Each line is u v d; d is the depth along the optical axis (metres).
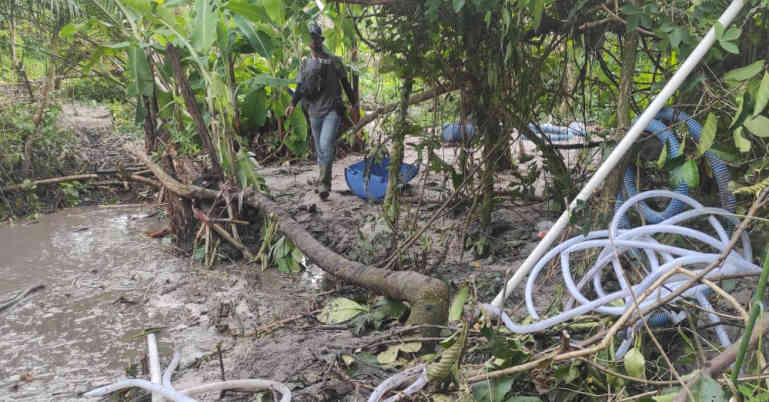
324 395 2.48
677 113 2.86
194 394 2.61
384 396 2.27
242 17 5.22
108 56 6.80
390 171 4.31
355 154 8.61
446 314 2.86
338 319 3.26
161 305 3.71
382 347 2.83
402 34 3.82
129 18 4.97
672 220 2.57
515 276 2.58
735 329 2.54
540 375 2.19
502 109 3.88
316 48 5.70
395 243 4.02
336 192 6.32
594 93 4.98
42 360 3.04
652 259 2.46
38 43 6.59
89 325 3.44
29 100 7.18
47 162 6.48
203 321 3.45
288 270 4.25
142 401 2.59
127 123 8.21
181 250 4.77
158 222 5.70
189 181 4.98
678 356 2.43
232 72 6.28
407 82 4.18
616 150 2.43
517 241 4.31
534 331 2.28
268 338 3.14
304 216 5.28
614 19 2.97
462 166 4.34
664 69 3.59
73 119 8.02
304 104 5.95
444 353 2.07
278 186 6.78
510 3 3.30
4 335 3.33
